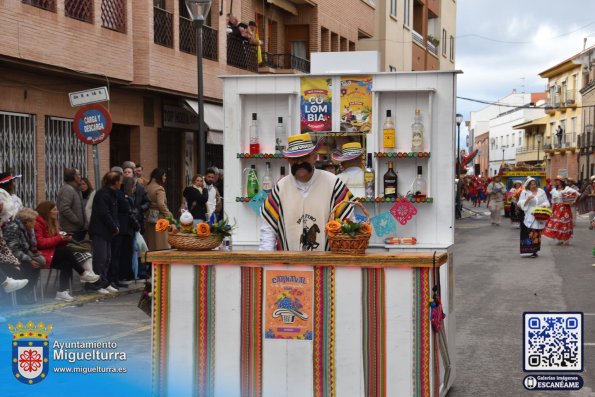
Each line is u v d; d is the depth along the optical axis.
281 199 6.81
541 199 19.95
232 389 5.90
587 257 19.89
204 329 5.92
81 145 17.97
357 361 5.73
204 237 6.01
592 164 68.81
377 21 41.38
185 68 21.34
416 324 5.65
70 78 17.38
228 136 10.79
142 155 20.69
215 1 23.36
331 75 10.45
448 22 60.66
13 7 14.87
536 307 11.97
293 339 5.81
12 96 15.80
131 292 13.01
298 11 30.30
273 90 10.62
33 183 16.45
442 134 10.10
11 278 10.41
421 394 5.66
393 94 10.36
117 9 18.28
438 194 10.12
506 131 111.12
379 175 10.27
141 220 14.23
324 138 10.55
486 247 23.06
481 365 8.34
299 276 5.80
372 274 5.70
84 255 12.05
